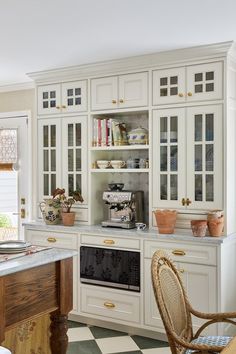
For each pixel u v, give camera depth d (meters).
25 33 3.14
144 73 3.79
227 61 3.41
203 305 3.35
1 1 2.55
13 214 5.03
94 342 3.55
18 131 4.97
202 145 3.53
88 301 3.92
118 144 3.99
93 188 4.17
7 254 2.46
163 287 2.19
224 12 2.74
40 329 2.74
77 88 4.17
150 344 3.52
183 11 2.72
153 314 3.57
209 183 3.52
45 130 4.41
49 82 4.35
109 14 2.77
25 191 4.95
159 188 3.76
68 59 3.86
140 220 4.07
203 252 3.35
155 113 3.74
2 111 5.05
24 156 4.94
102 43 3.38
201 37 3.24
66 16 2.80
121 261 3.73
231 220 3.56
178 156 3.65
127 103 3.88
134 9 2.69
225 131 3.43
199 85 3.53
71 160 4.25
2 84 4.92
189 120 3.59
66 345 2.57
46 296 2.42
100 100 4.03
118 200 3.92
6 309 2.14
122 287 3.73
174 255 3.47
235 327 3.63
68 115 4.23
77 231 3.96
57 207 4.20
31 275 2.30
